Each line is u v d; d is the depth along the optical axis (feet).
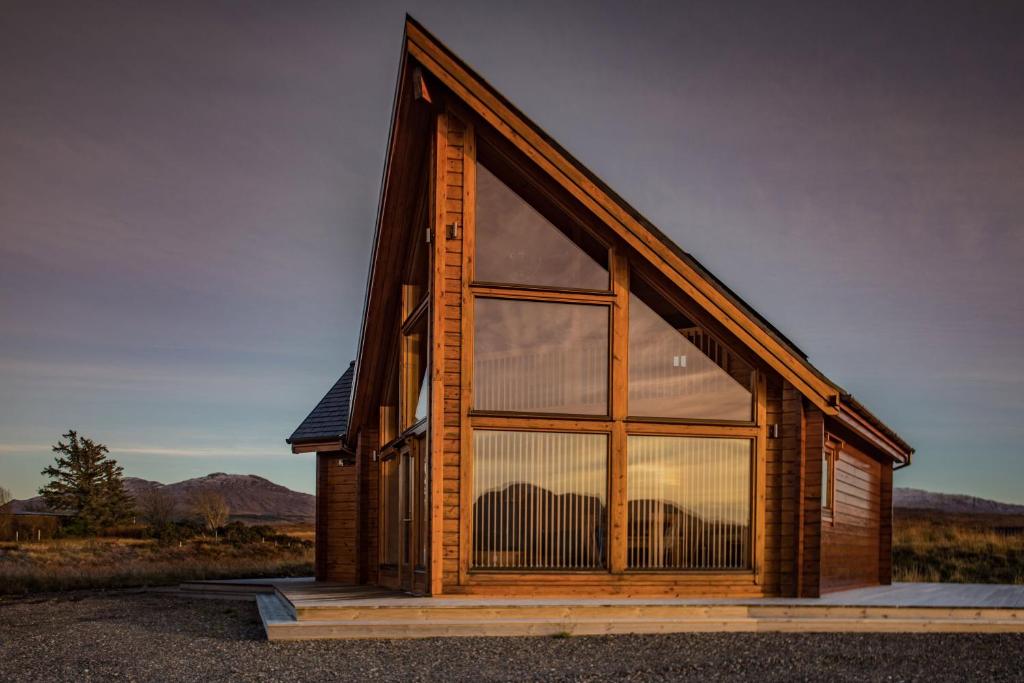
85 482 154.81
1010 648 27.17
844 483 41.91
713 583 34.99
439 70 34.40
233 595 49.42
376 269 42.75
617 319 35.53
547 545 33.99
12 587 55.31
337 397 58.18
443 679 21.98
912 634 29.76
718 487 35.76
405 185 39.14
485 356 34.55
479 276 34.96
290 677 22.35
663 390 35.76
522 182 35.83
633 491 34.96
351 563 52.47
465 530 33.35
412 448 39.34
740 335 35.35
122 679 22.45
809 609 31.32
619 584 34.14
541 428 34.42
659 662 24.18
